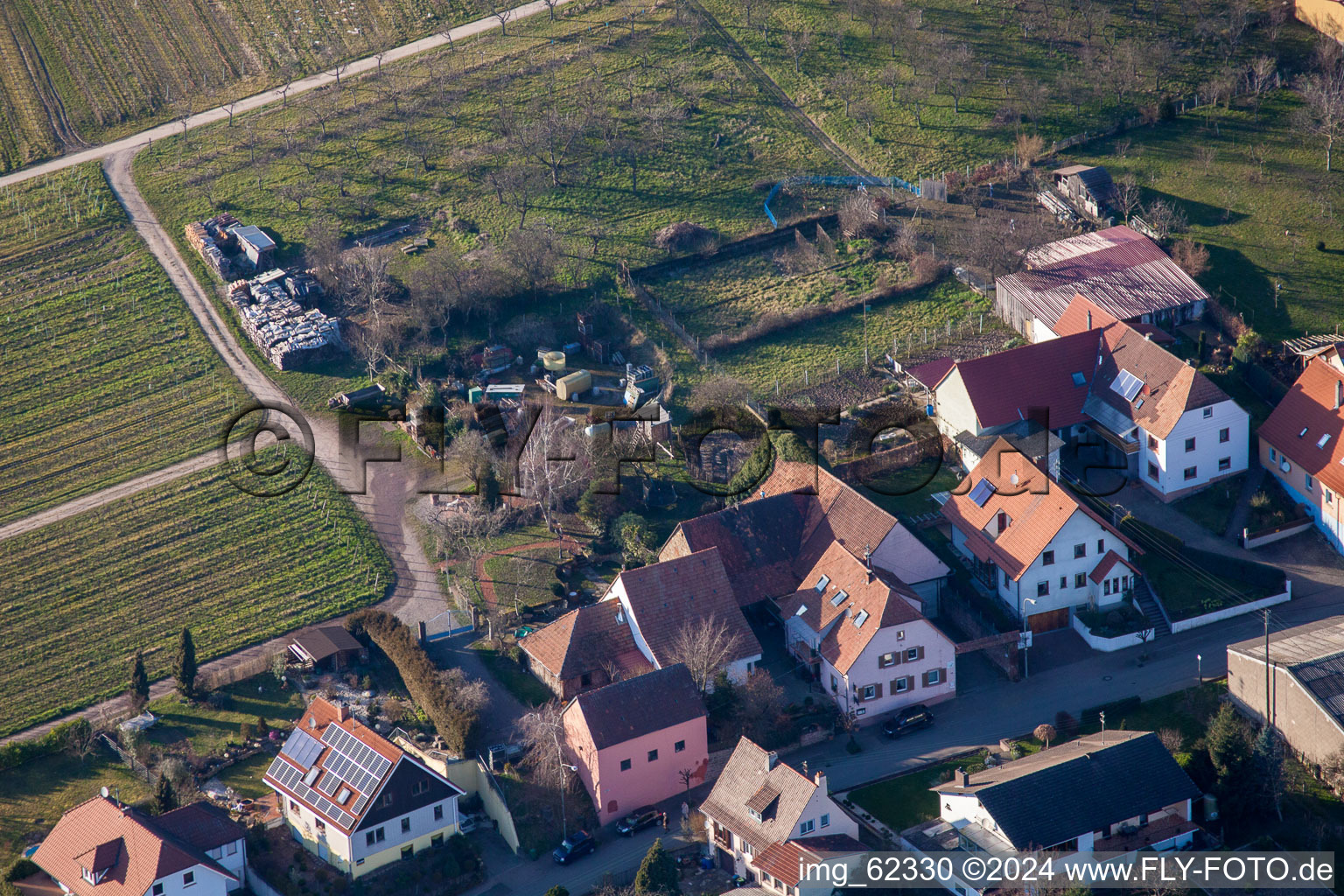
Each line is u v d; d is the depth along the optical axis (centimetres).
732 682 10869
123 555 13262
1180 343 13750
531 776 10306
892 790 10044
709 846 9862
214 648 11956
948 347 14450
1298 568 11606
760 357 14862
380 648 11675
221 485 14025
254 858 9969
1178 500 12250
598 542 12500
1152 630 11131
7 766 10819
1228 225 15475
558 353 14975
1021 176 17000
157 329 16438
